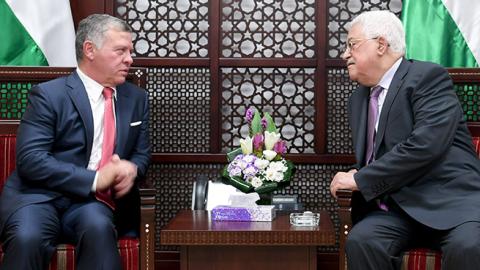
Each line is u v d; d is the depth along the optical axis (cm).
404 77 298
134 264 283
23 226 272
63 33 362
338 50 379
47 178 288
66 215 290
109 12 376
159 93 380
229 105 382
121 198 306
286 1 380
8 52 357
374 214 293
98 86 310
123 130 310
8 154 321
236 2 378
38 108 300
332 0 377
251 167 306
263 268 291
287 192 382
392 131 294
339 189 286
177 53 379
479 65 357
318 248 386
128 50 310
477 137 329
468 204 276
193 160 379
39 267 271
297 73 379
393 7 378
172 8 378
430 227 274
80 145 303
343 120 379
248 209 305
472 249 259
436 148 281
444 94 291
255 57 378
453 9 359
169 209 384
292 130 386
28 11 359
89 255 272
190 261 292
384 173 283
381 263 273
